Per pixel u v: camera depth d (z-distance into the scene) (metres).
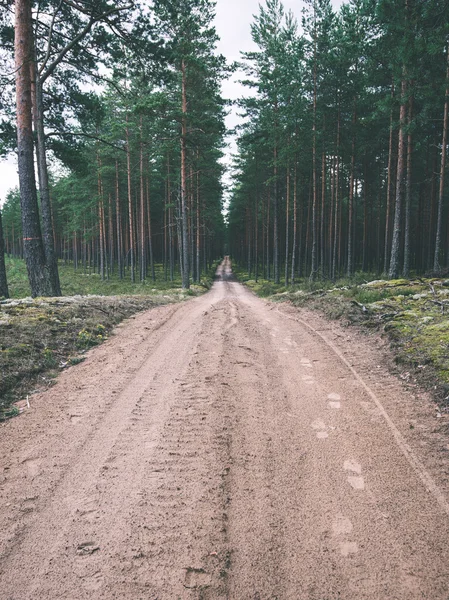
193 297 21.62
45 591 2.34
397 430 4.33
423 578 2.48
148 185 38.44
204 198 38.25
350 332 8.70
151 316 10.98
